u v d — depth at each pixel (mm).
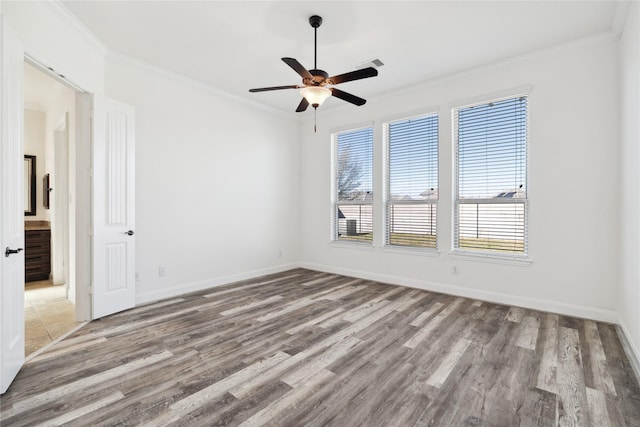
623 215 2783
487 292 3787
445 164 4102
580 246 3203
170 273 3965
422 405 1812
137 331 2852
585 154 3164
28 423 1644
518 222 3609
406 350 2494
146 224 3732
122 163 3354
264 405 1802
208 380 2059
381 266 4758
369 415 1724
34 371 2156
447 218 4090
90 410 1750
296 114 5590
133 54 3449
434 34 3045
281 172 5477
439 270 4172
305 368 2217
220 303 3689
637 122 2324
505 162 3691
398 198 4637
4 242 1868
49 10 2498
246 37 3107
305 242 5805
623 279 2770
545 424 1656
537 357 2375
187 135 4133
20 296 2154
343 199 5332
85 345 2562
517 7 2629
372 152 4914
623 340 2652
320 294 4074
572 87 3227
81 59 2951
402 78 4078
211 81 4203
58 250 4465
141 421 1664
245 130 4879
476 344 2600
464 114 4012
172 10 2674
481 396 1898
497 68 3660
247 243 4926
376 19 2801
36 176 5098
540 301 3434
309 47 3303
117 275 3312
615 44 3000
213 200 4441
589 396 1896
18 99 2092
